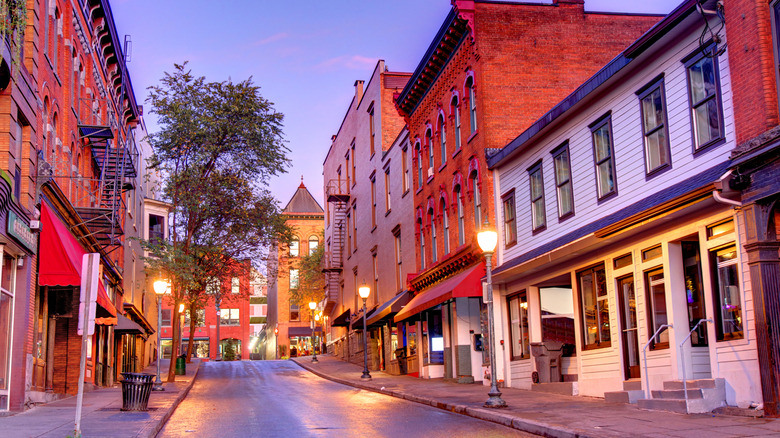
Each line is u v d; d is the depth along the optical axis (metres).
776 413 12.25
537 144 22.45
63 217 22.03
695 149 14.98
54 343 24.94
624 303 17.48
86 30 27.75
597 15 26.61
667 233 15.48
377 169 41.69
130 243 44.00
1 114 16.47
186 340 85.06
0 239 15.55
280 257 42.75
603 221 18.06
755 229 12.77
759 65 12.99
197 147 33.84
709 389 13.70
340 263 53.78
